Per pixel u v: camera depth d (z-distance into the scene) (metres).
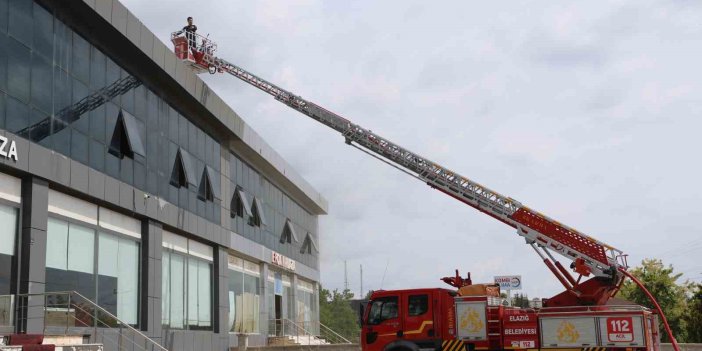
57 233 20.73
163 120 28.08
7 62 18.48
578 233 22.11
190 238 30.94
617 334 18.23
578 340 18.52
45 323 19.53
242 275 37.94
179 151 29.44
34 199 19.27
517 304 21.69
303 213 52.41
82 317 21.55
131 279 25.12
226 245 34.22
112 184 23.38
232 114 34.38
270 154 41.22
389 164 28.30
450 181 26.14
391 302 20.42
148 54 25.14
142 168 25.91
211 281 33.12
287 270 45.84
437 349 19.73
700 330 43.09
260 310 40.31
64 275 20.91
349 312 117.69
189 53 40.22
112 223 24.00
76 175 21.20
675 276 45.66
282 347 34.44
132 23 24.00
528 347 18.95
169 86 28.20
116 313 23.84
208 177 32.44
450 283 21.05
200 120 32.12
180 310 29.34
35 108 19.55
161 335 26.73
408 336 20.03
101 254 23.16
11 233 18.70
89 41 22.70
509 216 23.78
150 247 26.16
